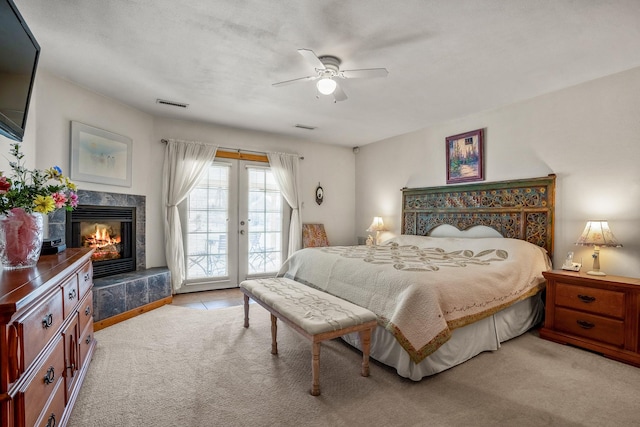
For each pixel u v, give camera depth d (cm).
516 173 364
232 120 441
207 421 171
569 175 321
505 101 362
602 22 211
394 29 220
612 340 250
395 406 185
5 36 157
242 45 243
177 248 426
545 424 170
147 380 212
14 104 173
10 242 160
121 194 372
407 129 484
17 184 174
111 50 252
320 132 504
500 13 202
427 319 213
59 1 192
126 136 379
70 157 311
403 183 513
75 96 317
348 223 607
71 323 175
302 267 348
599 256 298
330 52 252
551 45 241
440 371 225
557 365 237
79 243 332
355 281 271
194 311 366
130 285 339
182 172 432
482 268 274
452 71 286
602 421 172
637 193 277
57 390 149
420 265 272
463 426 168
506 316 284
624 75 284
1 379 102
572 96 318
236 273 486
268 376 219
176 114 416
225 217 477
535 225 348
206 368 230
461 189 423
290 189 524
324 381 213
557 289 285
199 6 196
